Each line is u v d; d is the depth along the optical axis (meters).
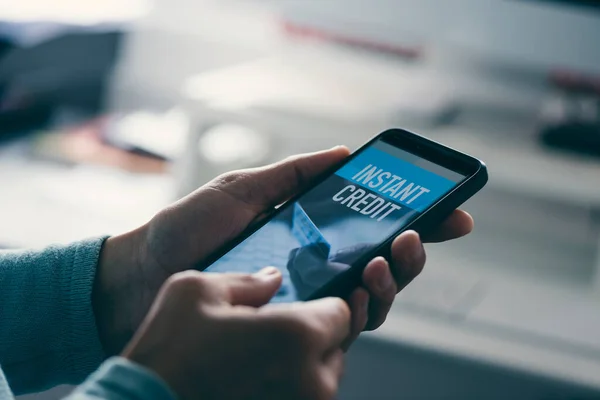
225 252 0.56
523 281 1.00
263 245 0.55
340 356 0.41
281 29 1.28
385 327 0.87
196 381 0.36
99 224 1.00
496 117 1.19
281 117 1.05
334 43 1.25
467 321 0.89
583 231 1.14
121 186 1.12
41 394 0.88
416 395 0.99
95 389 0.33
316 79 1.24
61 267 0.59
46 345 0.59
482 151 1.04
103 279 0.60
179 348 0.37
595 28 1.05
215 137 1.21
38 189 1.07
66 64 1.31
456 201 0.54
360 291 0.48
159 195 1.10
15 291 0.58
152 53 1.45
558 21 1.06
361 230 0.54
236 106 1.05
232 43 1.42
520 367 0.84
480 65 1.22
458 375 0.99
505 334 0.88
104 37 1.37
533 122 1.18
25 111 1.25
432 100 1.17
